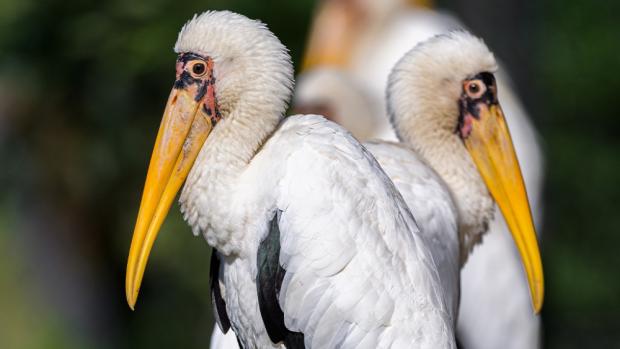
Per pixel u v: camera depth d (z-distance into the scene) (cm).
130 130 1466
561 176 1586
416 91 746
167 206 632
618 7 1664
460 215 738
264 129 617
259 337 627
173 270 1461
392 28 1153
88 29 1386
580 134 1628
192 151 632
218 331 752
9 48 1430
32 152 1519
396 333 573
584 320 1570
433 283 591
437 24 1160
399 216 594
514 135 1081
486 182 745
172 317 1553
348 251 577
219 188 612
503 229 1038
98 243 1628
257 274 602
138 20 1377
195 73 628
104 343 1694
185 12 1377
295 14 1395
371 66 1151
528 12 1368
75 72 1441
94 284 1683
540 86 1477
